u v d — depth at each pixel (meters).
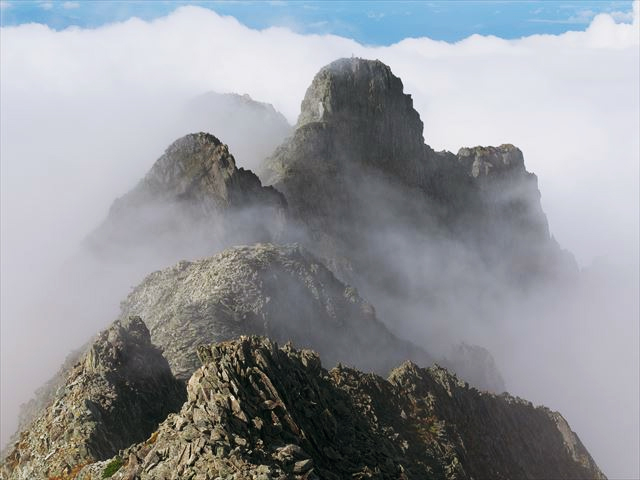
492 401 83.38
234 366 38.81
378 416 59.19
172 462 32.28
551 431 94.19
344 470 40.38
